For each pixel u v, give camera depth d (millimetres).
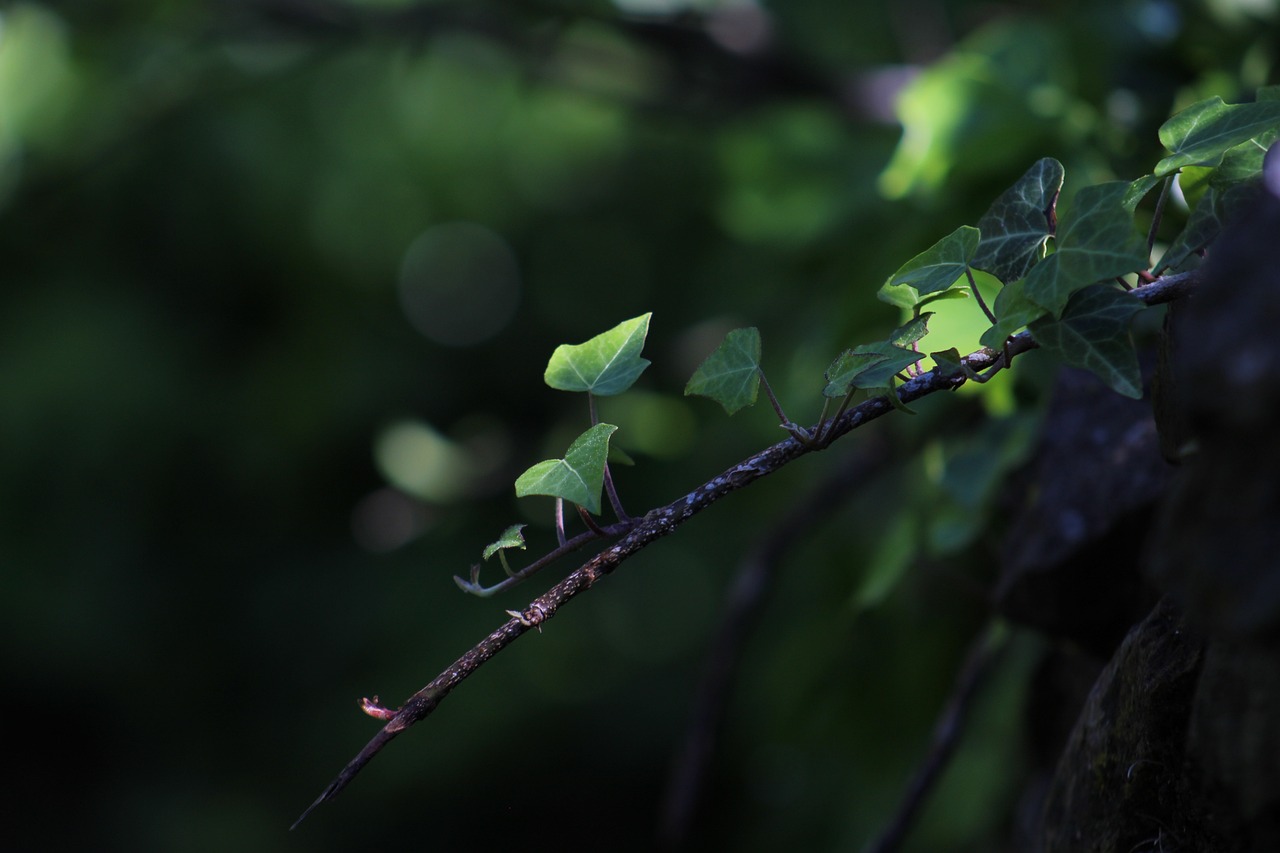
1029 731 1124
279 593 4840
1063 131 1197
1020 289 792
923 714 1542
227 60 2270
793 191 1806
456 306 5125
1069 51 1281
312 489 4883
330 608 4734
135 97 2318
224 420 4664
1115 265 776
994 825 1425
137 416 4496
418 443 2738
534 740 4824
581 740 4883
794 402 1637
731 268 2832
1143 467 989
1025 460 1098
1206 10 1307
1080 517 997
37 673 4961
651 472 4258
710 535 4320
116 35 2096
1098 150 1207
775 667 1781
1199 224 820
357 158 4473
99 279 4617
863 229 1570
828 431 800
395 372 4773
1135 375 789
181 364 4621
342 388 4656
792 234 1808
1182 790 825
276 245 4633
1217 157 811
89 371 4426
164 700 5121
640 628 4820
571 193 4906
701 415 2830
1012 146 1205
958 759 1521
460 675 788
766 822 2359
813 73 1841
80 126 3021
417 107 4375
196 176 4418
